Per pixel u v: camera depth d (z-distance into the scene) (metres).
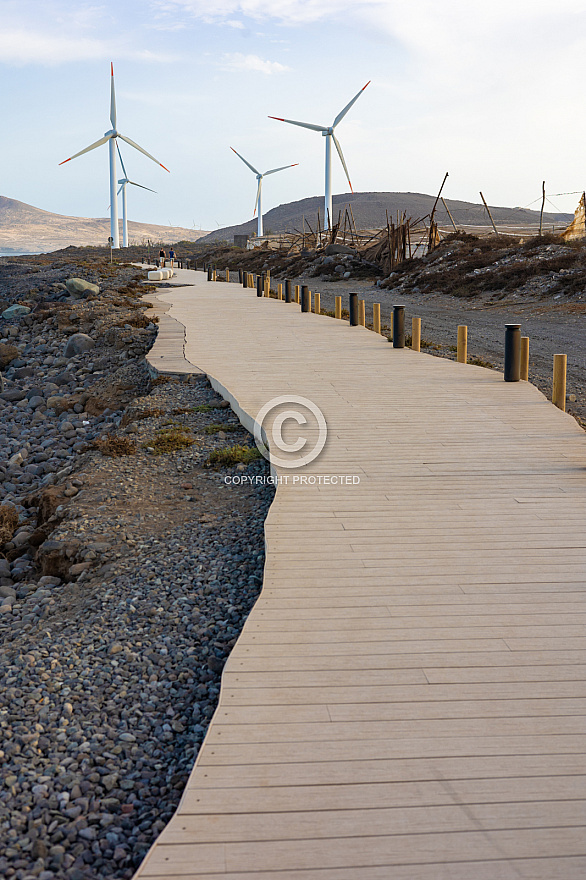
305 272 57.22
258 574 7.13
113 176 82.50
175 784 4.32
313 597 5.58
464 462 9.06
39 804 4.10
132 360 21.55
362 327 22.80
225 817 3.40
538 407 11.88
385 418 11.19
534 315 28.28
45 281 51.38
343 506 7.57
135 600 6.80
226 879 3.09
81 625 6.54
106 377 20.47
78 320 30.98
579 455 9.36
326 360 16.66
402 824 3.37
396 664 4.68
